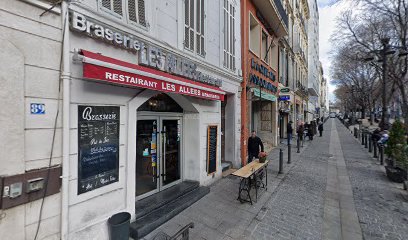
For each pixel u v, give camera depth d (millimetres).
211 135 6578
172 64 4801
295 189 6422
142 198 4820
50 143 2783
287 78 17469
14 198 2443
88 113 3273
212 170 6625
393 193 6223
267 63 12281
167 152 5641
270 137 14164
